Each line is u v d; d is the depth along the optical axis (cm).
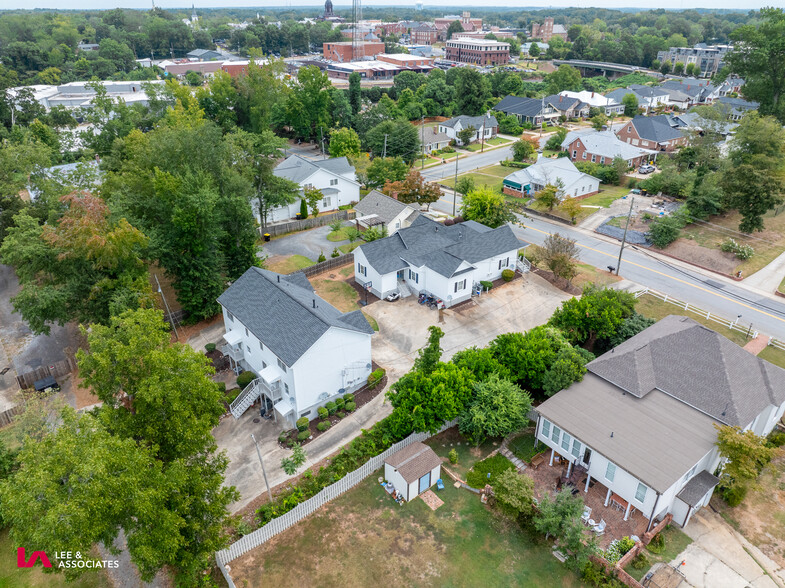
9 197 5369
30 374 4184
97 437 2186
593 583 2695
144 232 4597
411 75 15488
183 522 2288
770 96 9750
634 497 2953
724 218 7100
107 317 4256
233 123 10831
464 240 5681
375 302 5350
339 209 8000
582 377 3653
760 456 2880
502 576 2739
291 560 2809
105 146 7862
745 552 2872
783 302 5338
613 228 7031
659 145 10238
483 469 3397
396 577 2727
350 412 3897
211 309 4888
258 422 3850
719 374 3478
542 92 15562
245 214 5109
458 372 3581
